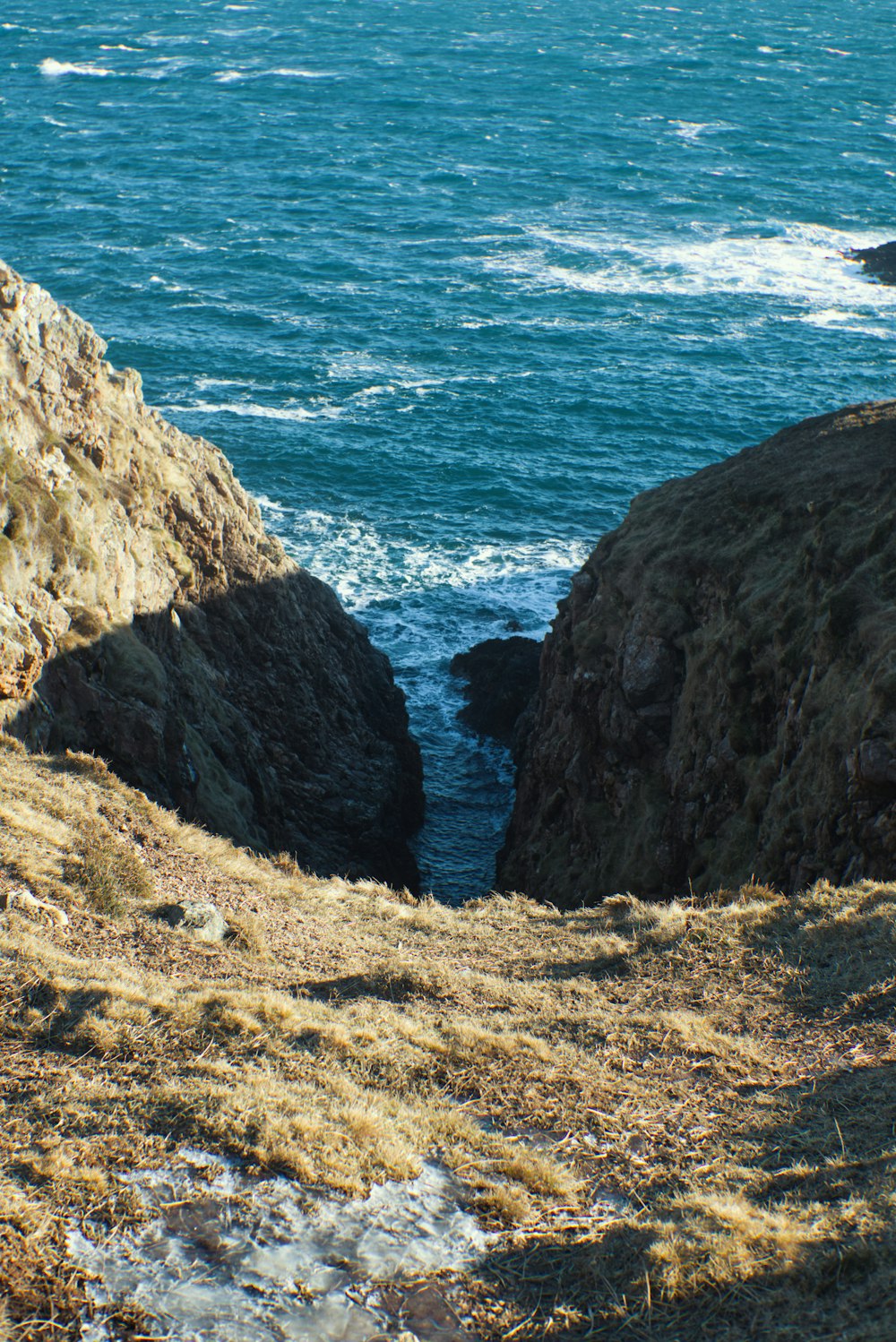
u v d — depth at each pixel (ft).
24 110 492.54
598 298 302.45
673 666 107.45
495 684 155.43
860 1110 32.96
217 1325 23.99
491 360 262.67
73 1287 24.40
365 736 136.67
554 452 222.48
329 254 328.70
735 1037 39.06
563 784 119.65
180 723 94.58
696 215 373.61
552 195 392.88
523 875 119.03
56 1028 34.58
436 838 137.08
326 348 264.93
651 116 505.66
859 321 291.38
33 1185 26.94
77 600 88.53
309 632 138.92
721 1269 25.34
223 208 367.45
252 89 549.13
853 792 72.13
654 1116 33.58
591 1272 26.13
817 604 90.79
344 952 50.42
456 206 378.12
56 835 53.57
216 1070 33.06
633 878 100.07
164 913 49.42
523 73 595.47
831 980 43.04
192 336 266.98
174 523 118.32
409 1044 37.47
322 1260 26.12
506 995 43.47
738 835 87.61
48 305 100.99
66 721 82.02
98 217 352.08
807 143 464.65
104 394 109.40
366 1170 29.30
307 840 113.50
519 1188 29.37
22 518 83.35
